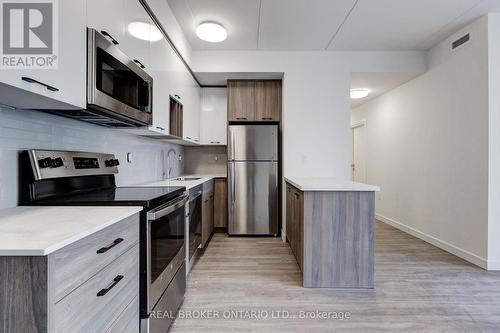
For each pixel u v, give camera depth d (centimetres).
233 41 344
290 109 376
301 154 377
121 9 171
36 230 92
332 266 237
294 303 211
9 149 132
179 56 304
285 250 338
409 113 413
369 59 373
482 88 281
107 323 109
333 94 375
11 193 134
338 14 281
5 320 79
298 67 375
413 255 319
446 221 335
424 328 180
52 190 154
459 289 234
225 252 330
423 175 381
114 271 115
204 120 436
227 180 407
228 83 409
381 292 229
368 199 236
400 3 261
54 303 80
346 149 375
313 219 236
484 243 279
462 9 271
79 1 129
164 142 352
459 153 313
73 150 178
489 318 191
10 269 78
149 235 144
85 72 135
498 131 272
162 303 163
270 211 399
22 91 103
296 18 289
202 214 324
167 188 213
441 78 343
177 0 255
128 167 253
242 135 399
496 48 273
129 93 176
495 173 273
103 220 107
